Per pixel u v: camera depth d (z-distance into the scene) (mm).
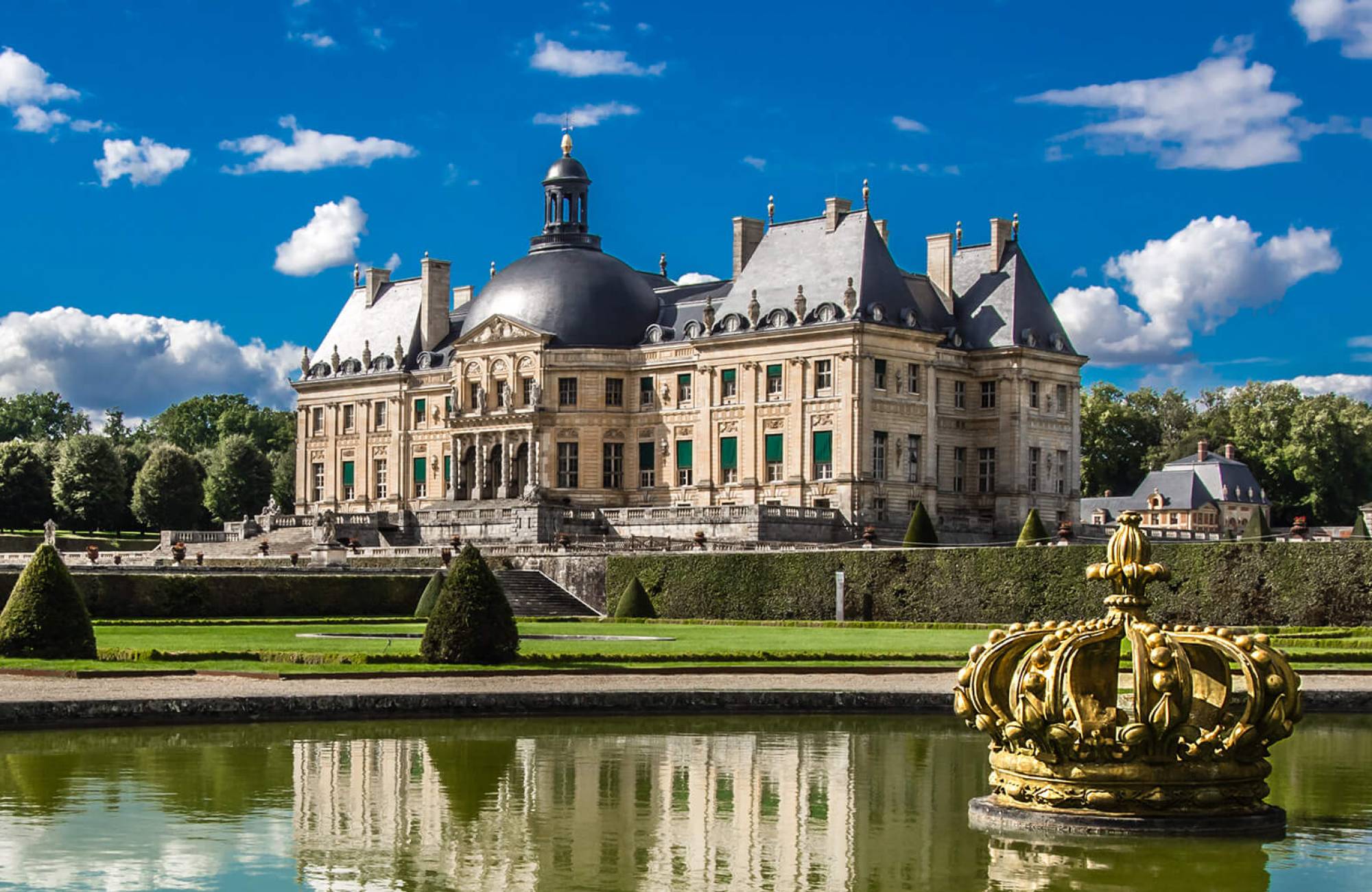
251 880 31281
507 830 35688
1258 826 34562
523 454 159750
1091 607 89688
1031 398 151625
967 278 158125
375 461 177125
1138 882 30922
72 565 109812
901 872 31969
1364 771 43000
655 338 156875
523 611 110438
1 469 198375
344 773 42219
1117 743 34125
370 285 184125
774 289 149375
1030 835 34750
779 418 145125
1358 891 30172
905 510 143625
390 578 104875
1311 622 82875
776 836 35094
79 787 40000
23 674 61312
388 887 30891
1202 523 196750
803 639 81812
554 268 161750
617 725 51938
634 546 126312
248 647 71938
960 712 36594
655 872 32094
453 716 53188
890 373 143125
